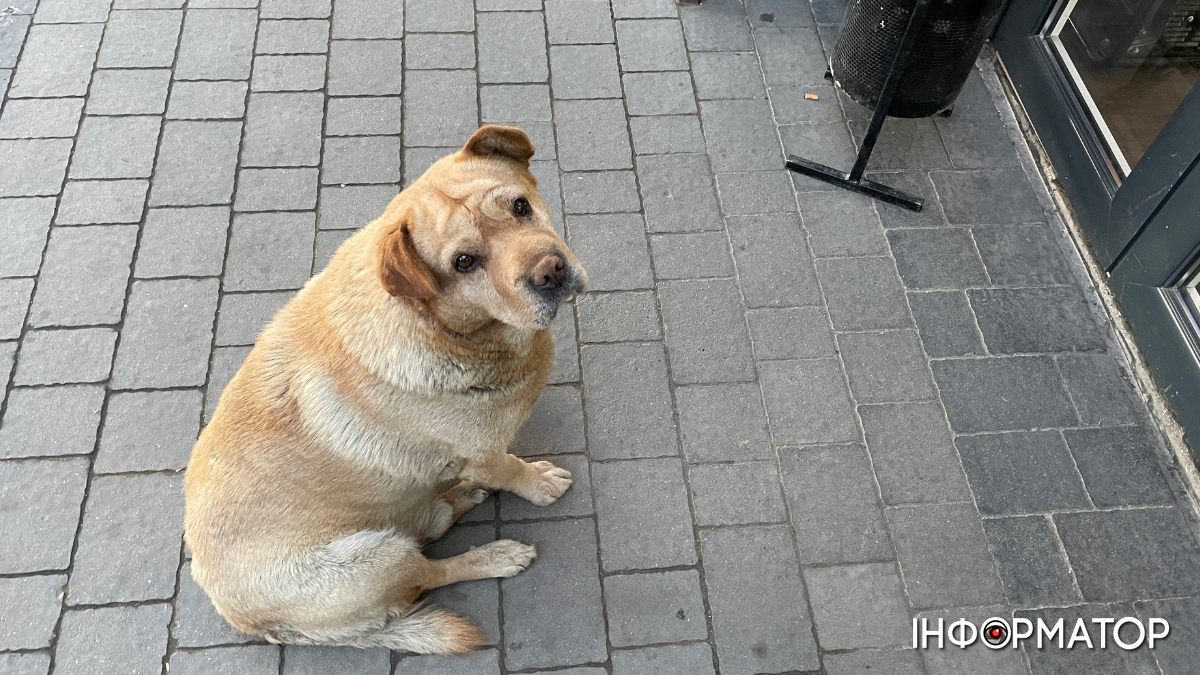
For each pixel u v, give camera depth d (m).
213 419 1.43
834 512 1.66
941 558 1.63
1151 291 1.74
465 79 2.11
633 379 1.77
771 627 1.58
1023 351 1.80
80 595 1.58
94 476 1.67
